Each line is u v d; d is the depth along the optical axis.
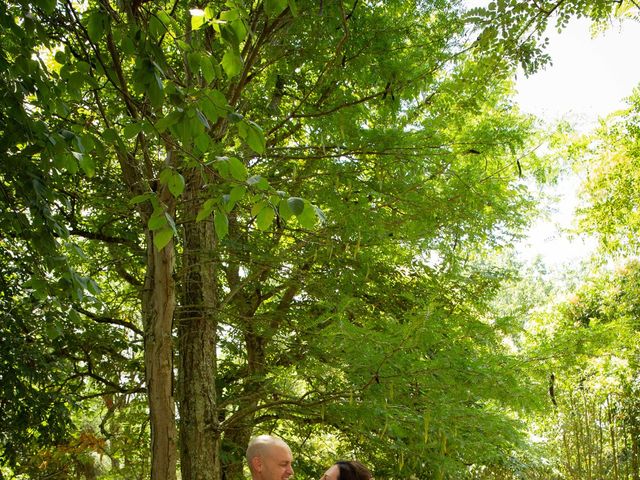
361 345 5.81
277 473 3.45
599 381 11.58
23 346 6.43
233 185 3.04
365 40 6.91
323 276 7.98
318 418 7.59
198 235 7.67
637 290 14.41
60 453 8.95
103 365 8.77
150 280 6.13
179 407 7.30
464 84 5.41
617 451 12.12
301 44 6.93
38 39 4.02
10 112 3.56
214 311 7.45
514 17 4.58
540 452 8.82
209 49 5.53
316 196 7.40
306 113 7.50
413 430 6.07
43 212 3.95
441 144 7.30
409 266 9.02
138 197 2.97
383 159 7.25
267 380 7.63
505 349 7.36
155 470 5.80
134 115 4.26
